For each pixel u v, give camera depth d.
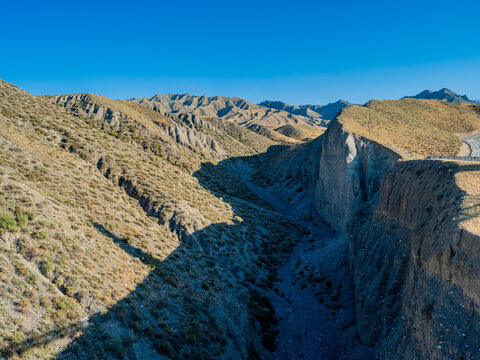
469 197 21.16
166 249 36.53
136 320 24.30
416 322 20.39
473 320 15.77
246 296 38.19
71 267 24.56
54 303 20.89
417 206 29.36
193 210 47.62
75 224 30.02
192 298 30.56
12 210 25.66
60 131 51.03
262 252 51.72
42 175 36.03
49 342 18.50
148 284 29.05
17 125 45.47
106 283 25.55
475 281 15.84
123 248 32.06
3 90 53.53
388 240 32.62
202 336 26.80
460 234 17.75
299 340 33.19
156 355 22.64
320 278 44.25
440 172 28.38
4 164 33.62
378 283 30.14
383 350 24.67
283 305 39.31
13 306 18.94
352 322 33.94
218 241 44.56
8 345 16.83
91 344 20.14
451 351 16.25
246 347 29.84
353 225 46.56
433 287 19.47
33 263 22.89
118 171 48.50
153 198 45.12
